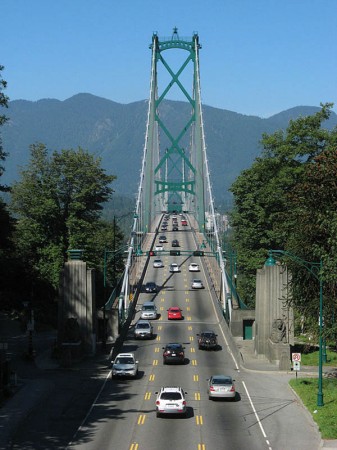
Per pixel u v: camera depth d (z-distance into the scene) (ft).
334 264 176.14
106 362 229.86
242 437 140.15
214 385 175.01
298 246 198.08
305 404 166.91
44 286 368.48
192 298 367.86
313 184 195.00
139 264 456.45
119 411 162.40
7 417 155.33
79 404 169.78
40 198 383.86
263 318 238.27
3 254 342.85
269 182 327.67
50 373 211.61
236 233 371.35
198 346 261.03
